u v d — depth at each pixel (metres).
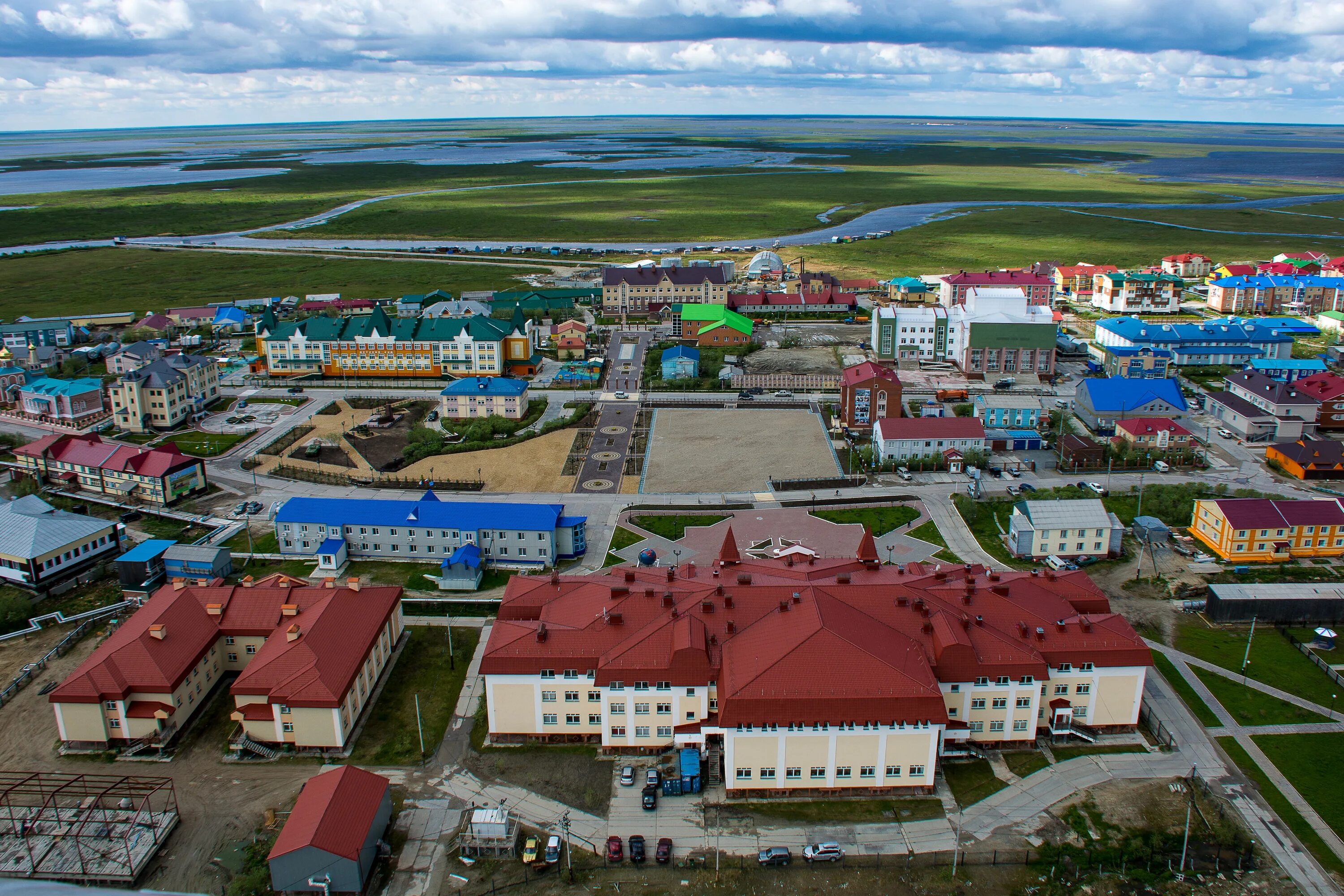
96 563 147.50
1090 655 104.38
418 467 190.50
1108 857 87.38
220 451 199.62
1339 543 148.88
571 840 90.06
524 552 148.38
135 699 104.12
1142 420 195.38
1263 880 84.75
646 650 102.75
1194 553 150.62
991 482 180.88
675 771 99.75
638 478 184.38
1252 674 117.56
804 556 128.88
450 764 101.00
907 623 105.94
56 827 90.44
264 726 103.38
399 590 124.75
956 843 89.31
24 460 183.12
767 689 94.88
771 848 88.31
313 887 82.19
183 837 90.12
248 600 118.50
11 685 114.25
